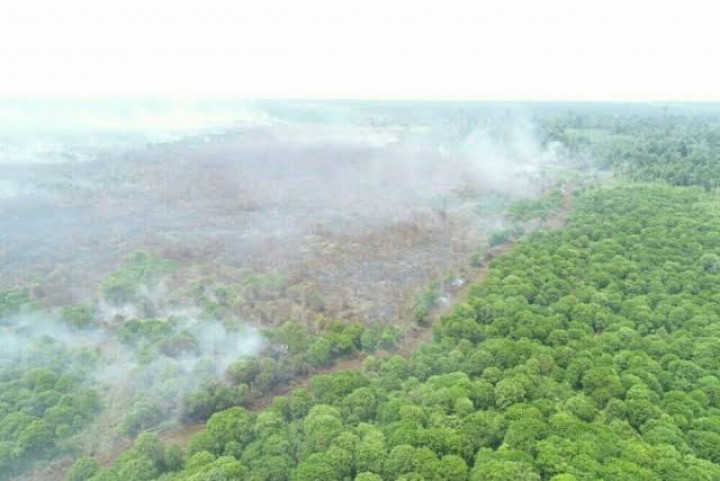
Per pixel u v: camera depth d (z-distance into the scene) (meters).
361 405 50.19
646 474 39.62
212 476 40.66
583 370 54.59
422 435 44.41
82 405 52.66
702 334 60.53
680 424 46.50
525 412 47.16
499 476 39.12
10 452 46.16
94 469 44.53
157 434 50.22
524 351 57.66
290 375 61.88
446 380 53.28
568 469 40.12
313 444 44.97
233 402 55.66
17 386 54.75
